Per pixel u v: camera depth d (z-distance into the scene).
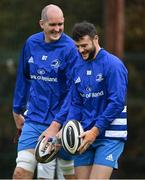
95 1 45.34
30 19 45.50
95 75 20.00
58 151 21.28
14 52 40.59
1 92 40.72
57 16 21.25
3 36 44.91
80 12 45.44
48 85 21.80
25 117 22.27
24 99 22.86
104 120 19.59
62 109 21.09
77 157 20.59
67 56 21.56
